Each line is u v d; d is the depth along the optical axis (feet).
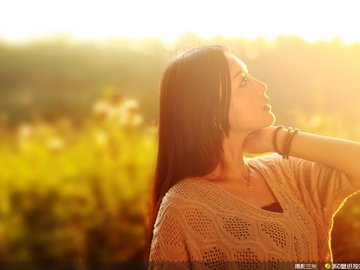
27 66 40.75
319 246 6.60
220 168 6.48
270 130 6.75
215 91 6.17
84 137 19.89
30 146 19.40
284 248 6.06
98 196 14.98
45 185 16.31
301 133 6.68
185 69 6.25
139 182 14.67
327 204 6.64
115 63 35.91
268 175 6.64
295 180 6.73
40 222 15.17
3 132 26.18
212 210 6.08
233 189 6.36
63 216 14.76
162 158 6.49
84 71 37.78
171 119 6.35
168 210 6.10
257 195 6.46
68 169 16.65
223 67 6.18
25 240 14.44
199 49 6.32
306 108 20.34
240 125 6.35
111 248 13.78
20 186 16.71
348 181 6.53
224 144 6.41
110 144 16.33
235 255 5.98
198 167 6.31
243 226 6.04
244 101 6.31
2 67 40.68
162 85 6.43
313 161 6.60
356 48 20.93
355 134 15.16
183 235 6.02
